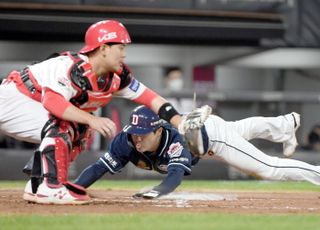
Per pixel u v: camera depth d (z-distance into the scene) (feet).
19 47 156.25
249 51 157.07
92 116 50.31
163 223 42.93
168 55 163.22
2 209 49.83
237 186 86.07
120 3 129.49
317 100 122.21
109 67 52.19
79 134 54.19
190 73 166.20
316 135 129.90
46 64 53.62
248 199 61.93
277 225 42.45
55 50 157.89
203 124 55.67
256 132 61.93
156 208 51.83
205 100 119.34
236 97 120.16
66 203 52.49
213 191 73.92
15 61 158.40
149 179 107.55
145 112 55.98
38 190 52.65
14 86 54.75
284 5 134.21
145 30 130.11
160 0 130.82
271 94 121.19
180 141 56.49
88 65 51.93
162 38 139.74
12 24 127.24
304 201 60.39
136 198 58.39
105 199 58.65
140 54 162.09
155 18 130.62
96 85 52.44
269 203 57.98
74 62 51.80
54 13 128.16
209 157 60.08
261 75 186.19
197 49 157.17
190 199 60.80
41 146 52.65
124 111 117.60
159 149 56.85
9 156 107.04
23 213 47.67
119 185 86.02
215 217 45.93
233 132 58.70
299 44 135.33
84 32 128.98
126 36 52.44
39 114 54.54
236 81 185.06
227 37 132.77
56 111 50.31
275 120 62.18
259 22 133.49
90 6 128.88
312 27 134.82
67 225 41.88
